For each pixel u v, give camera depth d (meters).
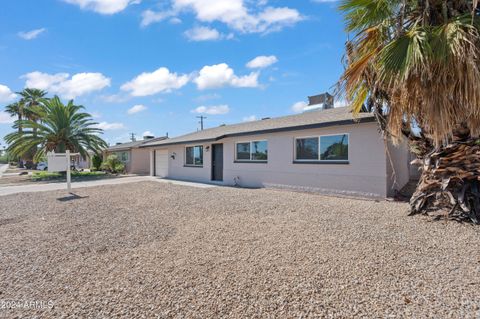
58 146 21.06
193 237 4.42
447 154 4.80
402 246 3.69
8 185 14.61
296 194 9.17
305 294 2.54
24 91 34.56
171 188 11.30
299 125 9.34
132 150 25.14
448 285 2.62
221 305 2.40
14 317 2.31
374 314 2.21
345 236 4.17
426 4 4.33
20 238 4.61
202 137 14.36
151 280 2.92
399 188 9.23
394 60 4.08
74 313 2.34
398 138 5.45
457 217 4.72
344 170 8.74
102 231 4.96
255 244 3.96
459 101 3.94
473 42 3.63
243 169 12.46
